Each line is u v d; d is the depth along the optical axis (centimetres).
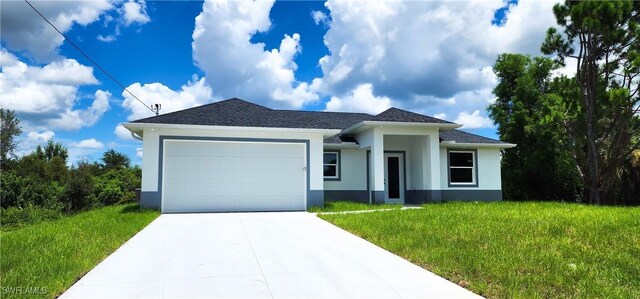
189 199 1370
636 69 1720
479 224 899
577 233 766
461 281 514
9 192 1853
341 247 743
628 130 1830
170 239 830
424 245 704
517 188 2478
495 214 1073
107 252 696
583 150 1950
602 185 1911
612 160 1841
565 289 469
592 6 1648
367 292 475
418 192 1836
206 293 471
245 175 1421
